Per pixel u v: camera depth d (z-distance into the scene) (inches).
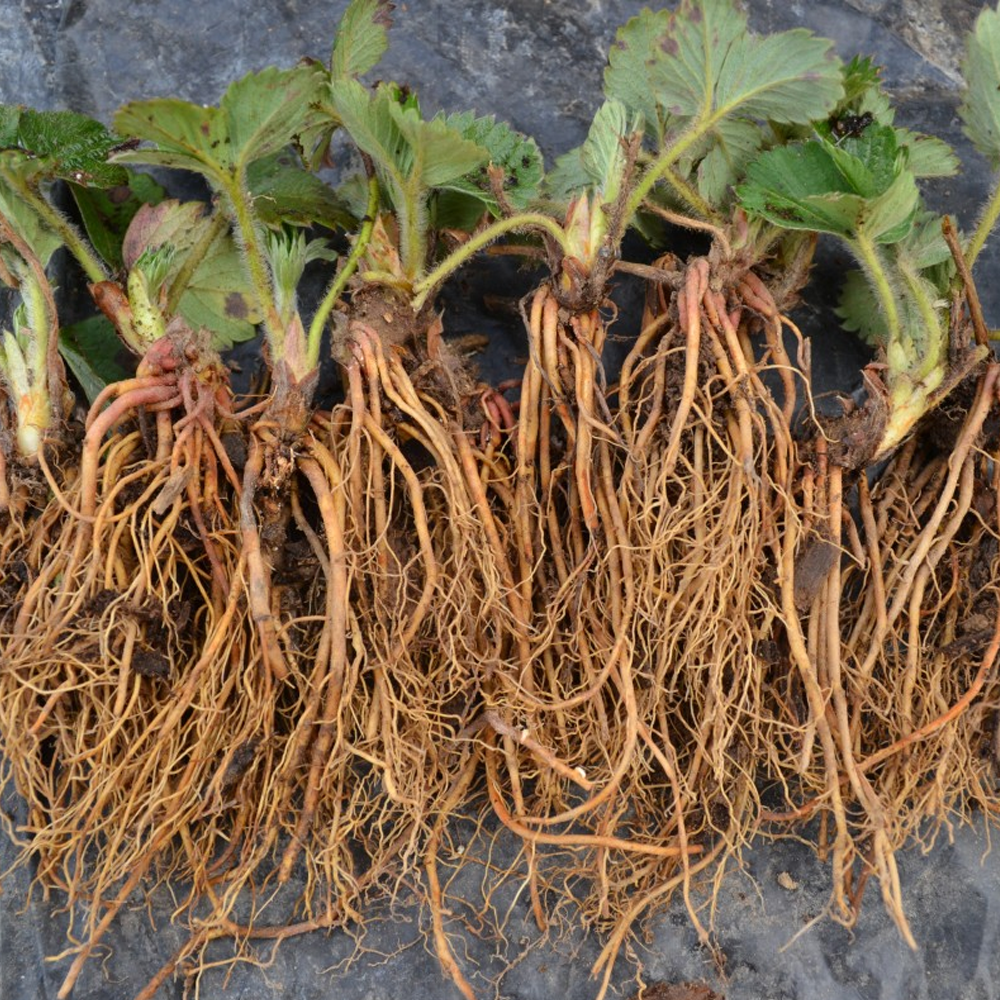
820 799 18.3
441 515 19.1
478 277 21.3
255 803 18.8
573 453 18.8
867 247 19.0
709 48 19.0
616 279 21.4
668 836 19.1
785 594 18.3
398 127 18.5
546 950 19.5
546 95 22.0
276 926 19.1
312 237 21.3
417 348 19.1
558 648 18.7
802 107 19.2
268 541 18.4
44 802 19.1
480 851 19.8
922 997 19.6
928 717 19.3
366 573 18.5
